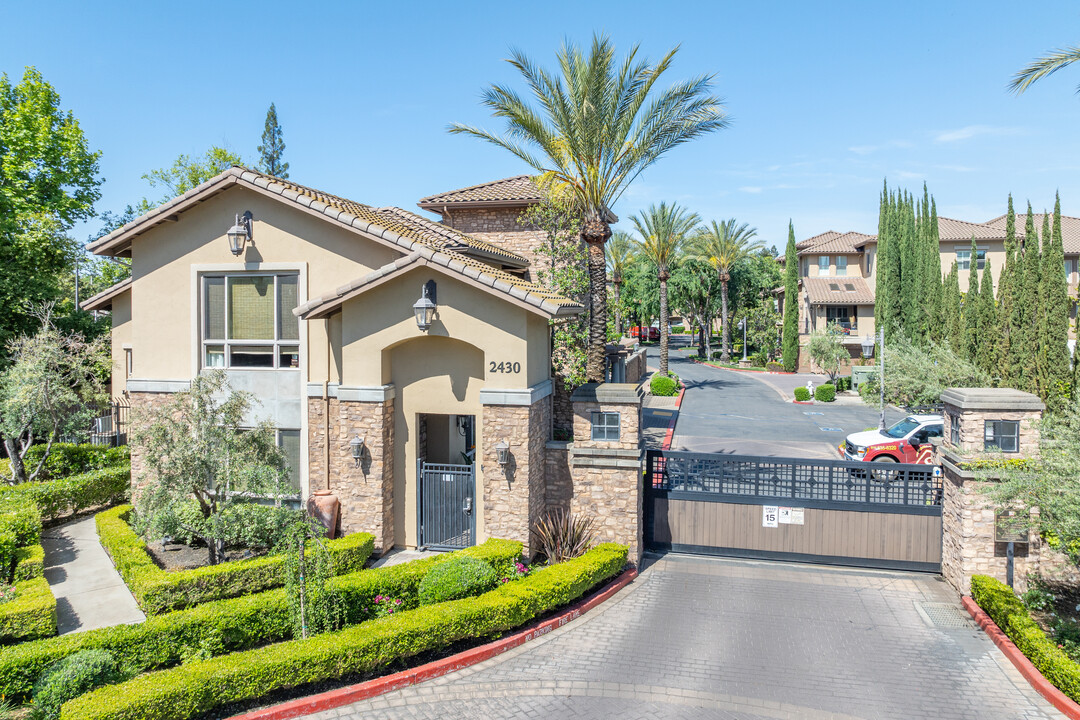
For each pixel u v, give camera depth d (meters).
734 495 16.05
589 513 15.41
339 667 10.00
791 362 56.28
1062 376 20.64
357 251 16.06
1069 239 45.88
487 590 12.41
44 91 29.58
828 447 27.95
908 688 10.38
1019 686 10.47
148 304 17.08
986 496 12.57
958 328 31.59
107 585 13.60
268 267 16.44
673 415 35.09
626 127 19.47
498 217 25.03
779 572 15.18
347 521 15.48
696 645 11.73
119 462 22.89
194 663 9.62
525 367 14.50
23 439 24.53
